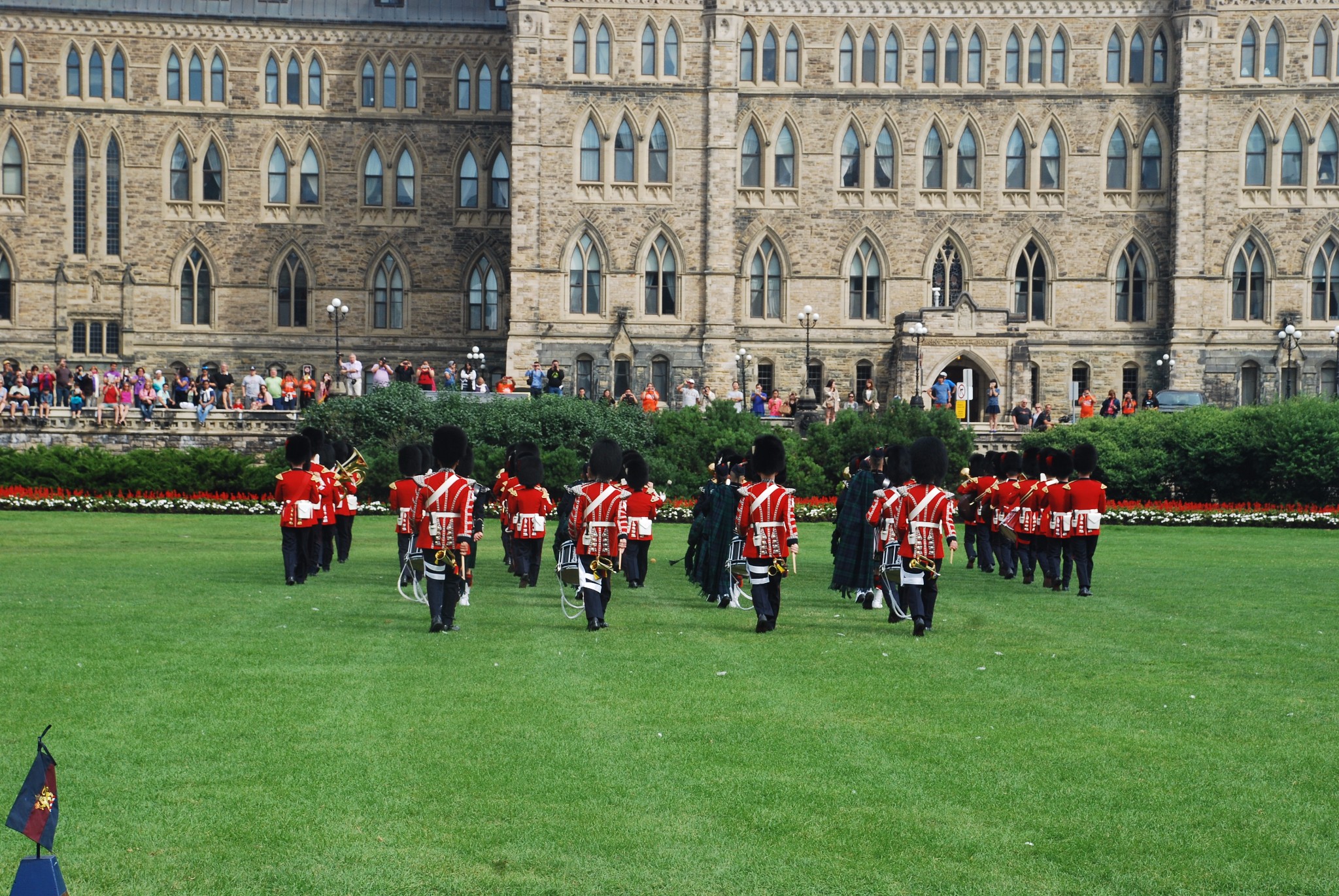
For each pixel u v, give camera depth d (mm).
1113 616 24453
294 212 81312
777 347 77875
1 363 79562
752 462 23328
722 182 76062
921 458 21922
